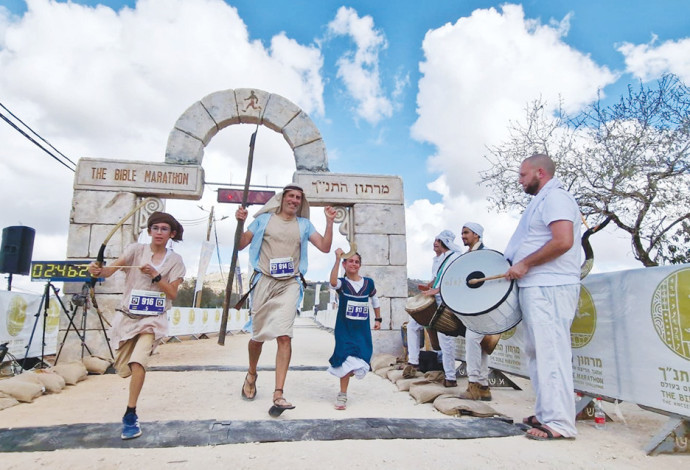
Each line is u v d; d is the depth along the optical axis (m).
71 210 8.34
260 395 5.22
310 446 3.24
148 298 3.74
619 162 8.96
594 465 3.02
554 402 3.64
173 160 8.95
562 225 3.64
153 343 3.72
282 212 4.91
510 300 3.94
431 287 5.95
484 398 5.21
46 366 7.62
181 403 4.77
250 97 9.44
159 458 2.95
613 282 4.11
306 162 9.38
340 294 4.99
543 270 3.81
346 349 4.67
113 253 8.23
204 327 17.58
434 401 4.83
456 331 5.16
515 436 3.66
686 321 3.36
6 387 4.82
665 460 3.14
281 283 4.69
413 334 6.45
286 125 9.45
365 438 3.44
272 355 9.69
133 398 3.42
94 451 3.06
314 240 4.93
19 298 7.93
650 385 3.63
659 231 8.70
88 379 6.56
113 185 8.53
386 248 9.14
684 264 3.42
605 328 4.16
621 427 4.08
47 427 3.54
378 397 5.34
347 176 9.31
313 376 6.74
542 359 3.71
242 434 3.44
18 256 8.12
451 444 3.39
